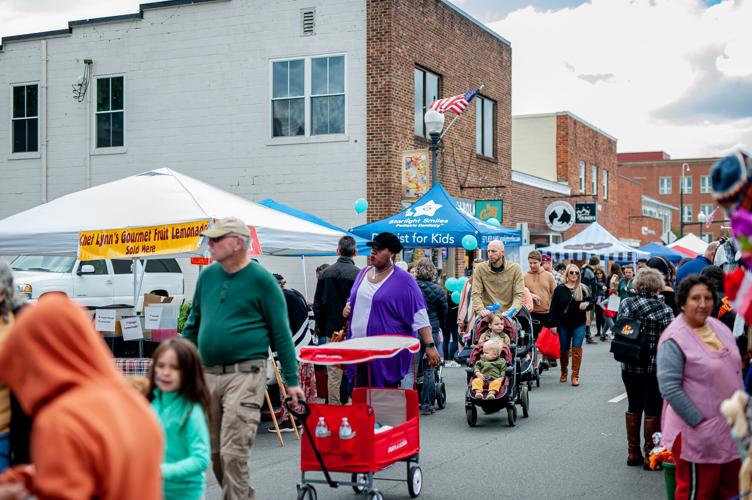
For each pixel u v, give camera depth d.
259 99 22.11
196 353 4.92
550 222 32.88
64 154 23.81
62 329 2.74
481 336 11.46
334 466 7.06
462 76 24.97
